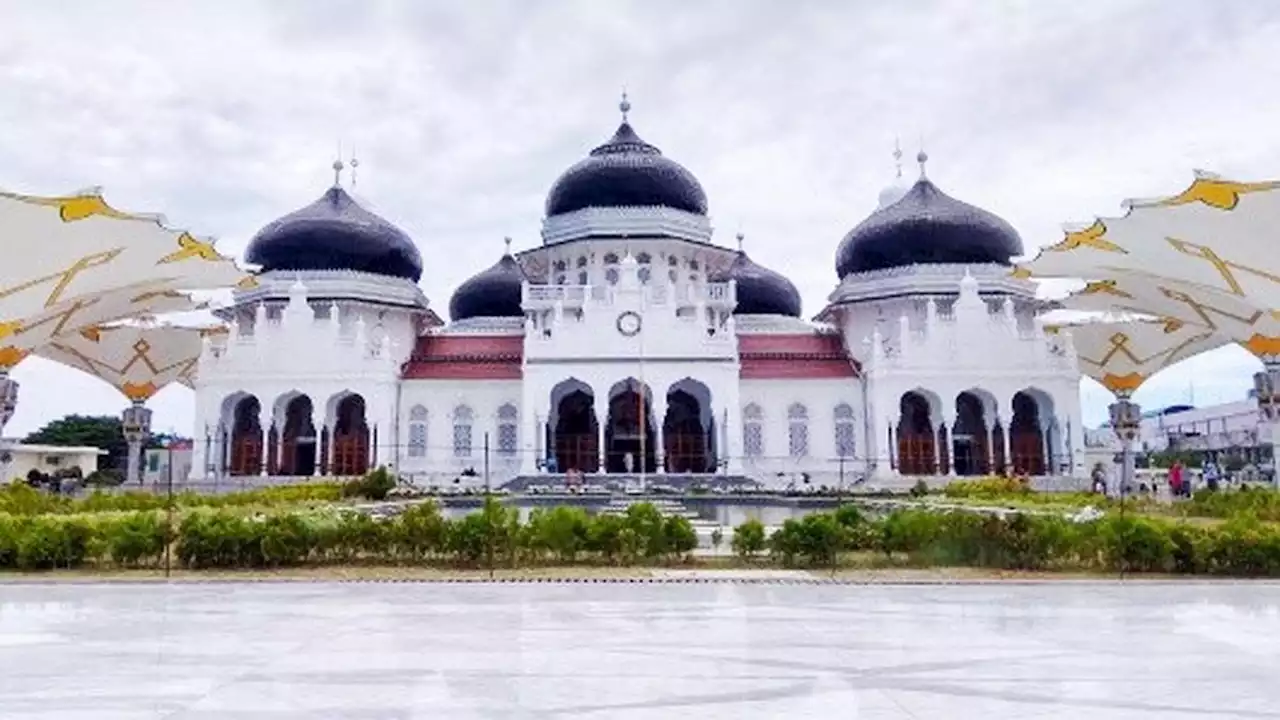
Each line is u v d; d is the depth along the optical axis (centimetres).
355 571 2030
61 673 1004
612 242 5728
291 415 5269
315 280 5544
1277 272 3494
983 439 5212
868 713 834
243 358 5081
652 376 5038
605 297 5222
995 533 2086
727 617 1403
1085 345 5825
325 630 1288
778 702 874
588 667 1033
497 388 5253
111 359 5984
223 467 5141
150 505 2961
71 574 1975
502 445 5206
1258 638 1220
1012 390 5038
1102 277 4356
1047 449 5175
